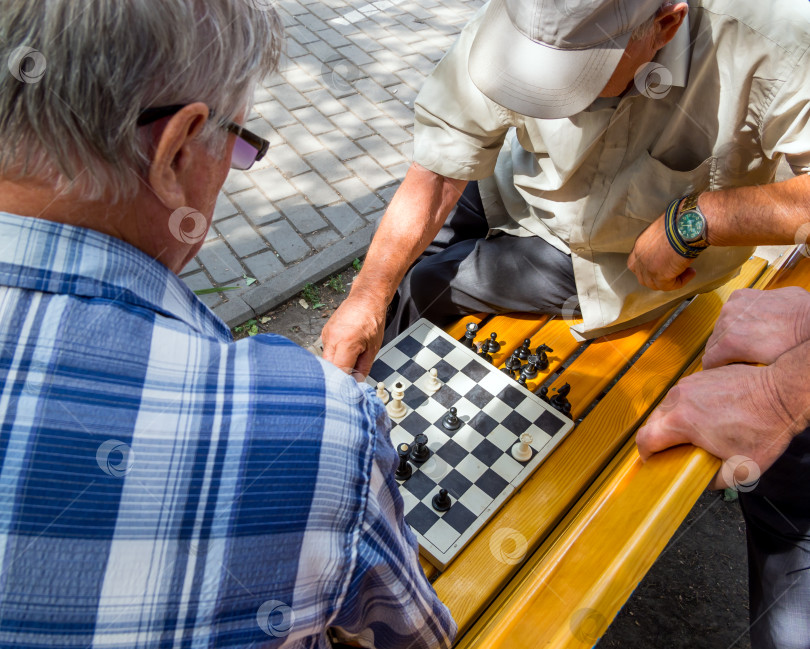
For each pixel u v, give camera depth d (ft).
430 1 17.94
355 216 12.00
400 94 14.60
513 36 4.64
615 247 6.25
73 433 1.83
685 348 6.76
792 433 4.20
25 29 1.82
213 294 10.68
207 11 2.05
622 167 5.74
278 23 2.48
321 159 12.96
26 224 2.00
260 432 2.04
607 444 5.93
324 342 5.75
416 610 2.69
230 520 1.96
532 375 6.46
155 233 2.29
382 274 6.11
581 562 4.04
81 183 2.01
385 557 2.37
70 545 1.79
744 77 4.83
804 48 4.49
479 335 7.02
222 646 1.96
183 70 2.01
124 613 1.84
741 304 5.14
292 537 2.05
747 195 5.07
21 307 1.91
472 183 7.92
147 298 2.16
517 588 4.96
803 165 4.91
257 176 12.57
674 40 4.88
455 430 5.89
